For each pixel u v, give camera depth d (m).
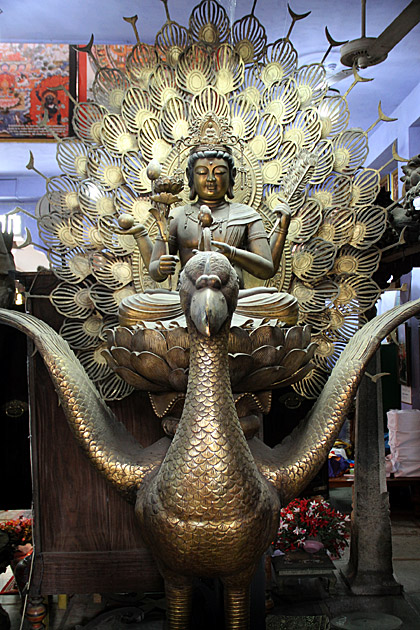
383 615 2.86
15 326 2.11
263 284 2.34
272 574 3.12
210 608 2.40
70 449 2.61
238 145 2.46
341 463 5.22
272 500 1.76
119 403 2.61
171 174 2.44
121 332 1.86
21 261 4.23
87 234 2.46
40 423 2.60
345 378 2.04
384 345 6.06
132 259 2.43
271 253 2.16
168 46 2.51
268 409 2.06
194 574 1.71
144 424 2.61
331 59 4.29
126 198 2.47
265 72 2.54
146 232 2.18
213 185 2.16
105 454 1.92
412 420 4.82
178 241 2.23
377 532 3.15
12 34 3.75
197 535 1.58
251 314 1.92
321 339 2.50
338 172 2.51
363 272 2.52
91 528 2.61
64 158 2.46
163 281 2.15
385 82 4.63
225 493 1.57
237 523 1.59
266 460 1.95
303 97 2.53
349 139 2.51
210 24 2.51
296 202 2.47
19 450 3.10
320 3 3.58
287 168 2.50
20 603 3.11
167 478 1.62
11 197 6.15
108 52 3.71
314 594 3.04
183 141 2.34
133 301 1.96
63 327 2.46
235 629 1.85
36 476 2.59
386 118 2.46
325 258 2.45
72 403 1.95
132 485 1.89
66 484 2.60
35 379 2.60
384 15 3.73
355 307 2.51
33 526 2.60
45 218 2.43
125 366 1.90
